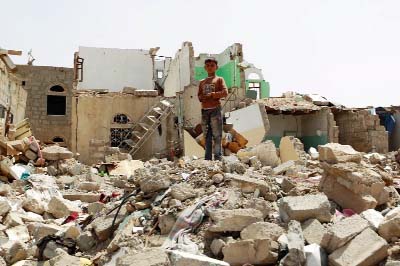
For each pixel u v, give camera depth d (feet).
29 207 30.78
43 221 28.58
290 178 25.70
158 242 18.30
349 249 14.38
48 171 49.24
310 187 21.44
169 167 28.48
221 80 34.32
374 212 16.92
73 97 82.07
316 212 17.04
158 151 81.05
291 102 89.61
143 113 84.12
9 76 72.38
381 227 15.20
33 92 116.67
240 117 75.66
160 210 20.25
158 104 84.12
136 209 21.88
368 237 14.53
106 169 55.21
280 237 15.87
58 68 118.83
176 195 20.93
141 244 18.47
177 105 84.84
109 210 23.59
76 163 52.70
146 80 109.29
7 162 44.32
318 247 14.87
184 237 17.81
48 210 30.42
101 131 82.02
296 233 15.66
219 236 17.28
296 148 44.80
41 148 54.24
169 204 20.61
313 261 14.35
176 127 81.92
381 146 83.76
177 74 100.01
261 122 71.51
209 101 34.06
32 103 116.16
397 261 13.56
